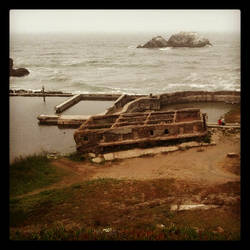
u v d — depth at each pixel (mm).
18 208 18891
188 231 14406
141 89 71062
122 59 135500
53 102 57219
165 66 108562
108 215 17250
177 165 27219
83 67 113438
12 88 74188
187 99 55062
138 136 32219
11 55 160875
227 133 34750
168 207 17828
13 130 41594
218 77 82875
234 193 19281
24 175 25453
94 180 23938
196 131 33000
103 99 59562
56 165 28359
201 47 171125
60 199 19984
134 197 19719
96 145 31516
